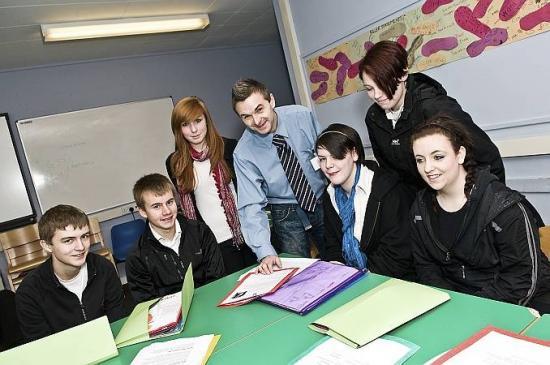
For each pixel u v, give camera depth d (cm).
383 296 108
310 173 187
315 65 318
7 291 185
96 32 359
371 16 264
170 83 502
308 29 315
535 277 118
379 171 161
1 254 408
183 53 511
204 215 204
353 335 92
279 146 180
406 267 156
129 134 474
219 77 536
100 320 119
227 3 376
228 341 106
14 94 421
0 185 410
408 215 156
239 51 551
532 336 80
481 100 226
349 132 155
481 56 218
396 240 154
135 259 167
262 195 187
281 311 118
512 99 212
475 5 213
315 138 190
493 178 126
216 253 183
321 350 91
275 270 149
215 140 197
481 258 127
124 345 117
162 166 491
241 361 95
